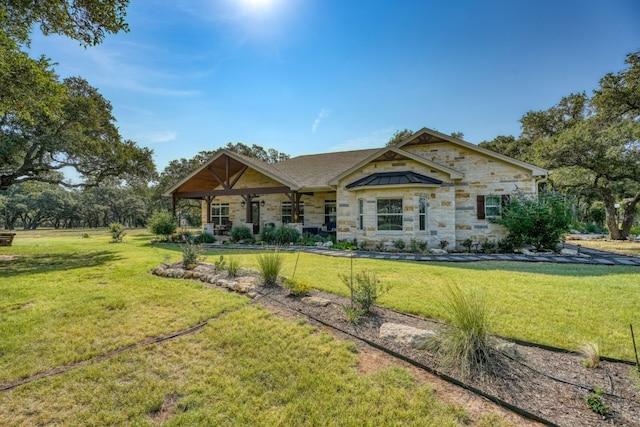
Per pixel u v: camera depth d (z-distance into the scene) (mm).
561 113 26812
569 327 4148
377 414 2545
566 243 15516
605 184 18031
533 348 3594
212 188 21047
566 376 2980
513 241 12266
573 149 15781
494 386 2830
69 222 68312
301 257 10391
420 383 2949
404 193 12344
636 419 2373
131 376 3115
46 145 12734
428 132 13883
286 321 4398
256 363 3336
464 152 13555
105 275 7621
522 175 12805
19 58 7469
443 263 9188
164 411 2619
